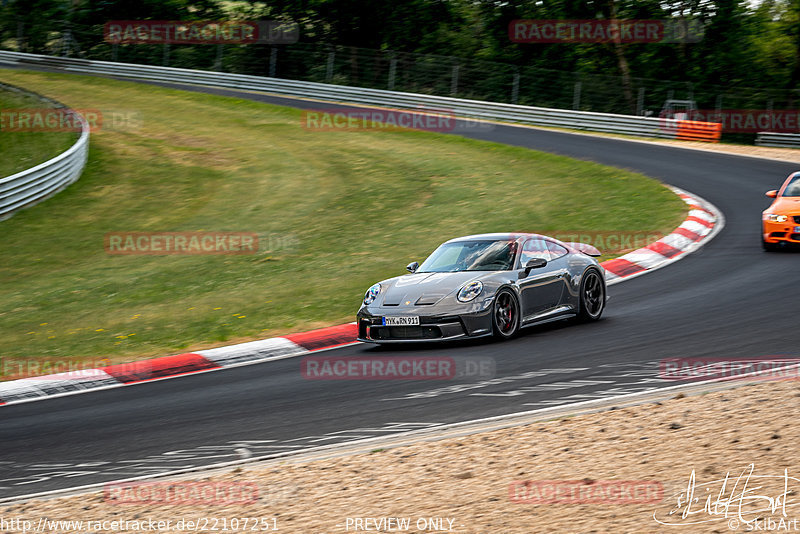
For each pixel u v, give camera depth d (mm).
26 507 9086
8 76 76750
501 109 66062
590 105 74062
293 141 53656
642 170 43625
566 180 40531
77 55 86000
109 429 12617
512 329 17062
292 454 10336
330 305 22281
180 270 27859
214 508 8453
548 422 10383
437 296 16656
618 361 14062
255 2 86188
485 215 33812
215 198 39625
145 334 20578
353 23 86125
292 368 16219
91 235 33688
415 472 8969
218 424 12320
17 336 21250
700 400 10680
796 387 10836
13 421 13766
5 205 36156
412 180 42156
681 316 17906
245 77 75625
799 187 26953
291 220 35031
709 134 58188
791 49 84938
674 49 83250
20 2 88188
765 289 20031
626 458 8727
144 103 66750
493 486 8289
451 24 88750
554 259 18484
